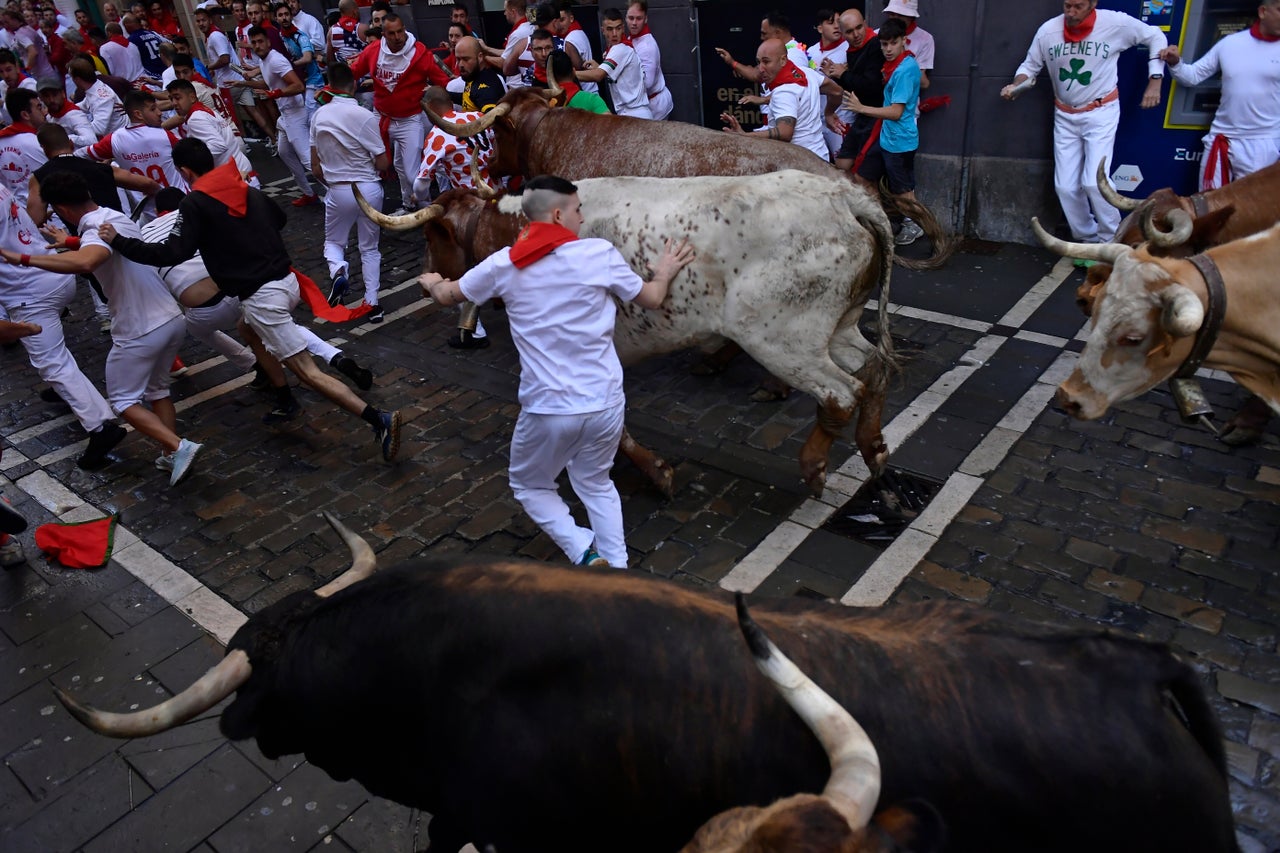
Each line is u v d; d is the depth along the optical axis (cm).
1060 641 203
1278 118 649
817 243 434
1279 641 386
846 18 791
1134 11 700
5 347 820
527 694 219
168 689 422
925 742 191
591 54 986
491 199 520
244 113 1505
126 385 565
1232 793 327
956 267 782
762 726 200
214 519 543
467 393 663
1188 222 352
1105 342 379
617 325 491
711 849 157
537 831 230
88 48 1451
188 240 523
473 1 1184
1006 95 740
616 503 432
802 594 439
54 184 523
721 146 550
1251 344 369
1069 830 192
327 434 626
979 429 551
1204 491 478
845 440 561
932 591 431
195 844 343
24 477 608
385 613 239
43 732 402
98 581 498
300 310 828
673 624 212
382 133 960
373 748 253
